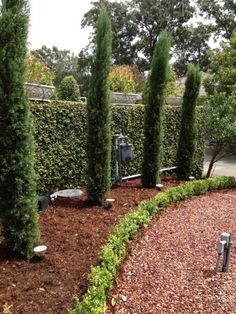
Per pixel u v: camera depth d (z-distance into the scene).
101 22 5.65
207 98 10.95
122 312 3.01
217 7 26.50
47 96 6.93
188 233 5.09
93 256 3.80
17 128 3.50
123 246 4.06
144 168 7.56
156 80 7.39
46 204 5.38
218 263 3.89
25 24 3.47
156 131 7.47
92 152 5.81
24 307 2.74
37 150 6.04
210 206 6.71
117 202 6.14
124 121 8.06
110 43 5.71
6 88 3.42
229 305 3.22
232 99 9.47
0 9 3.40
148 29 33.50
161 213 5.94
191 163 8.92
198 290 3.47
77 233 4.48
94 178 5.84
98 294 2.80
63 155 6.64
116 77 13.59
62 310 2.72
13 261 3.55
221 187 8.42
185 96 8.78
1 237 4.07
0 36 3.37
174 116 9.66
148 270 3.82
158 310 3.08
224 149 9.66
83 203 5.91
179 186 7.34
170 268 3.91
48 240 4.16
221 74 17.67
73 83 11.74
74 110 6.78
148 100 7.48
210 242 4.80
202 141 10.17
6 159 3.51
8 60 3.40
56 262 3.60
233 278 3.76
